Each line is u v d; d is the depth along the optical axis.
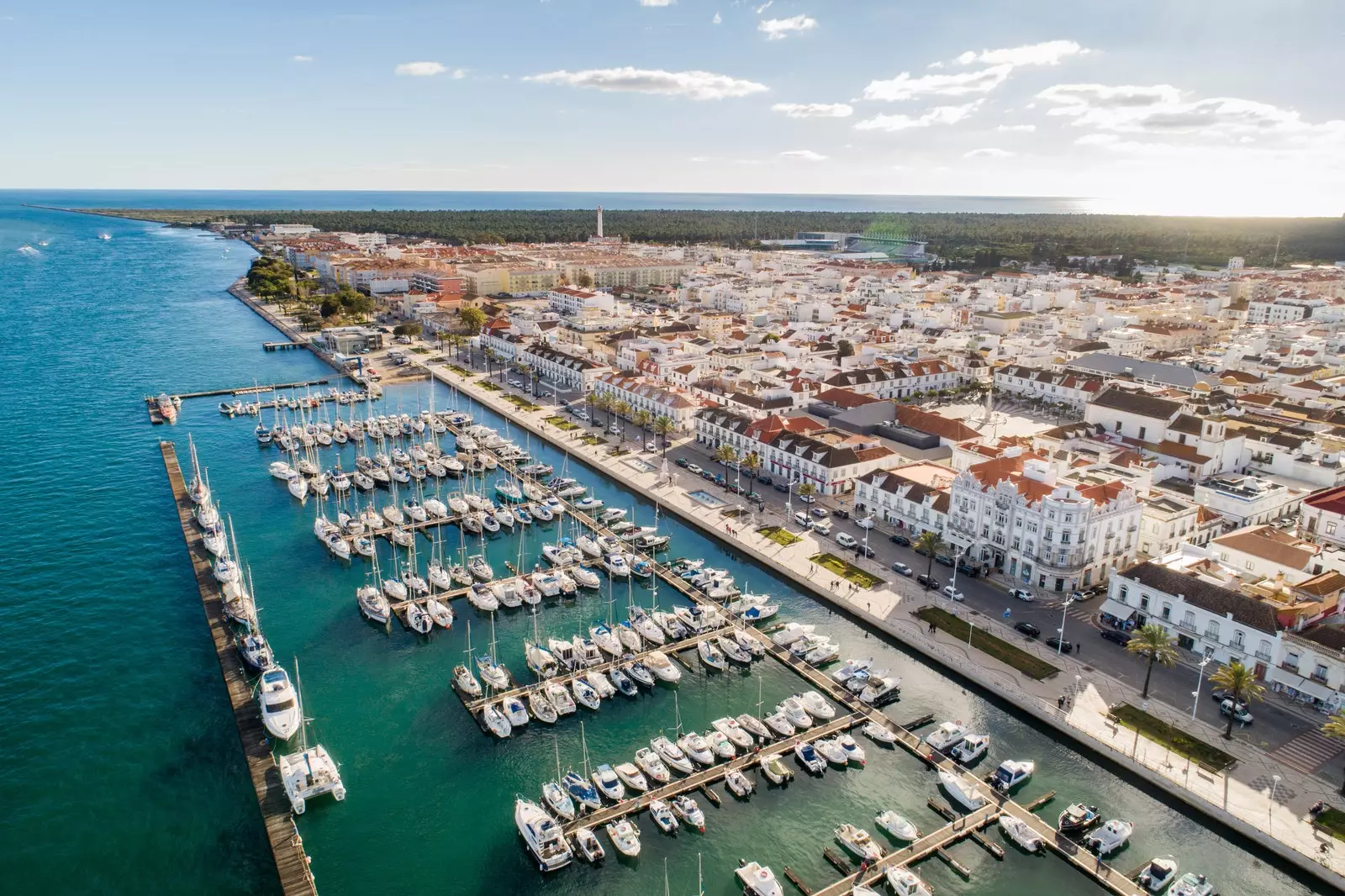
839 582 159.50
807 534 182.38
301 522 195.25
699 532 189.50
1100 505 155.38
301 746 118.81
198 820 105.88
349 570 172.50
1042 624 144.38
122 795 109.94
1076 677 128.88
